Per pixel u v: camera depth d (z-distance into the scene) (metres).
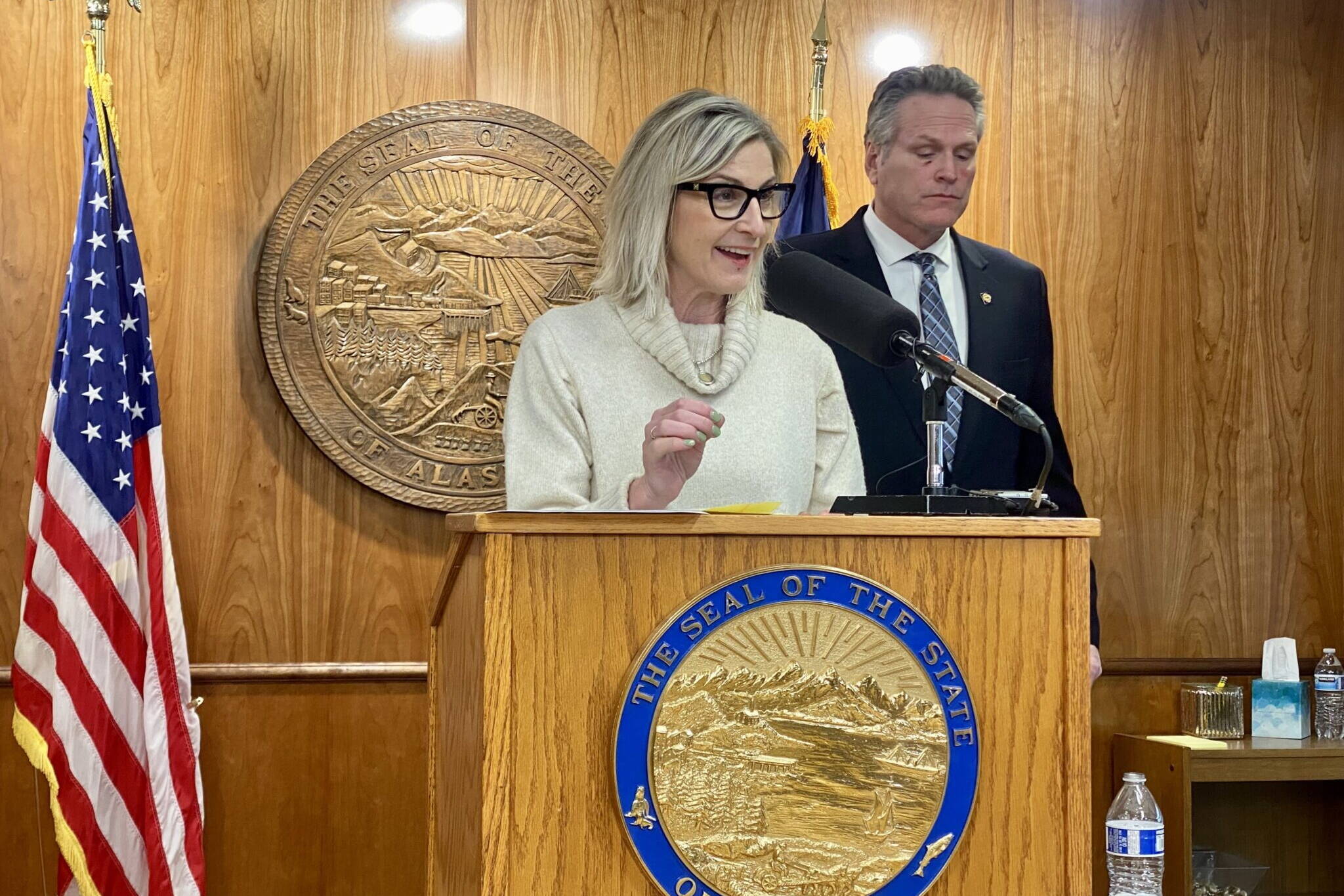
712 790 1.23
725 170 1.79
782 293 1.75
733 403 1.83
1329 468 3.83
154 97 3.25
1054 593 1.34
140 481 2.92
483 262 3.38
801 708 1.26
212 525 3.24
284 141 3.32
